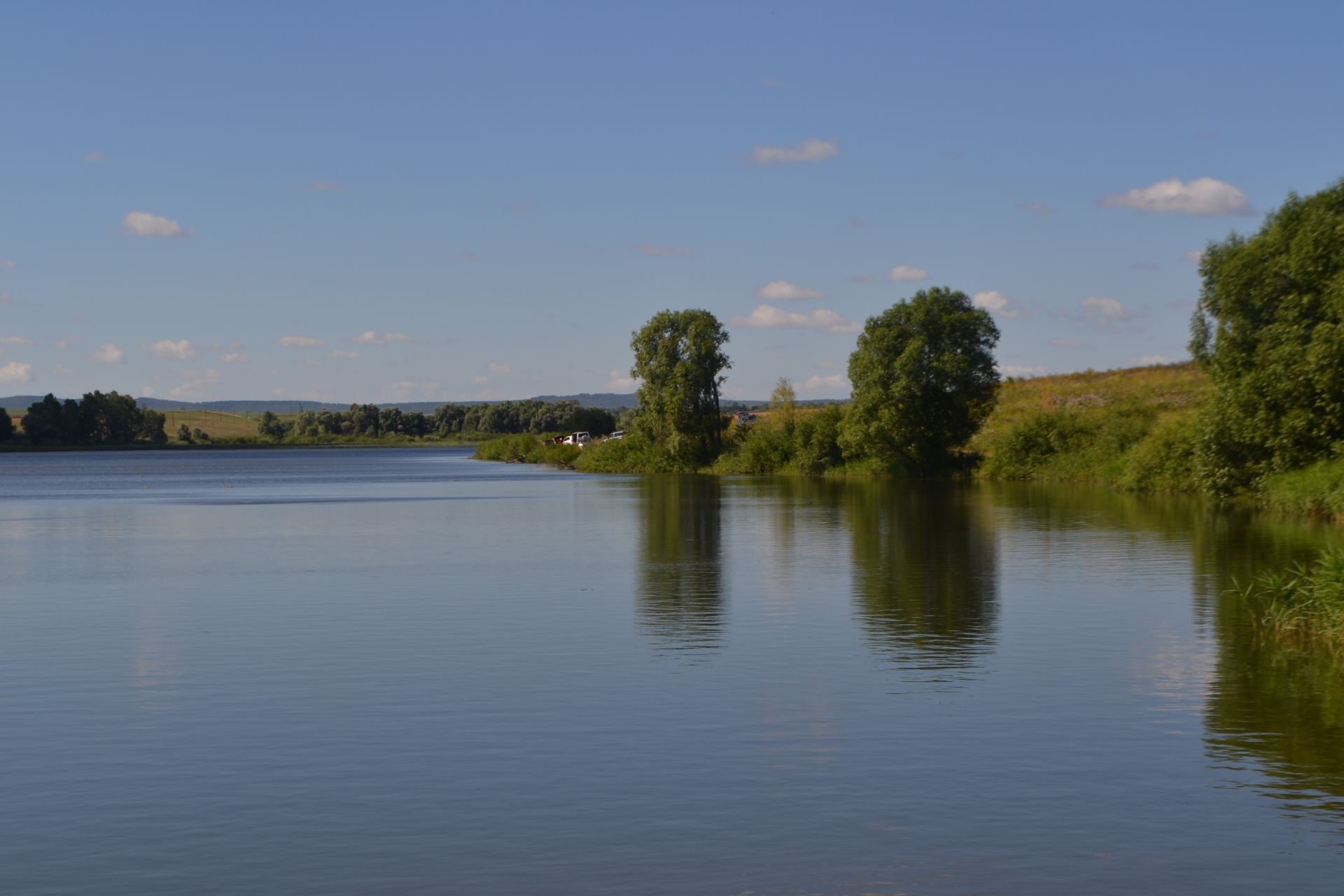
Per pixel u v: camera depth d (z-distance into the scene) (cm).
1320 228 5331
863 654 2189
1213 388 6347
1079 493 7369
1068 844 1224
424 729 1681
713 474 12594
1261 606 2728
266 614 2744
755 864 1176
